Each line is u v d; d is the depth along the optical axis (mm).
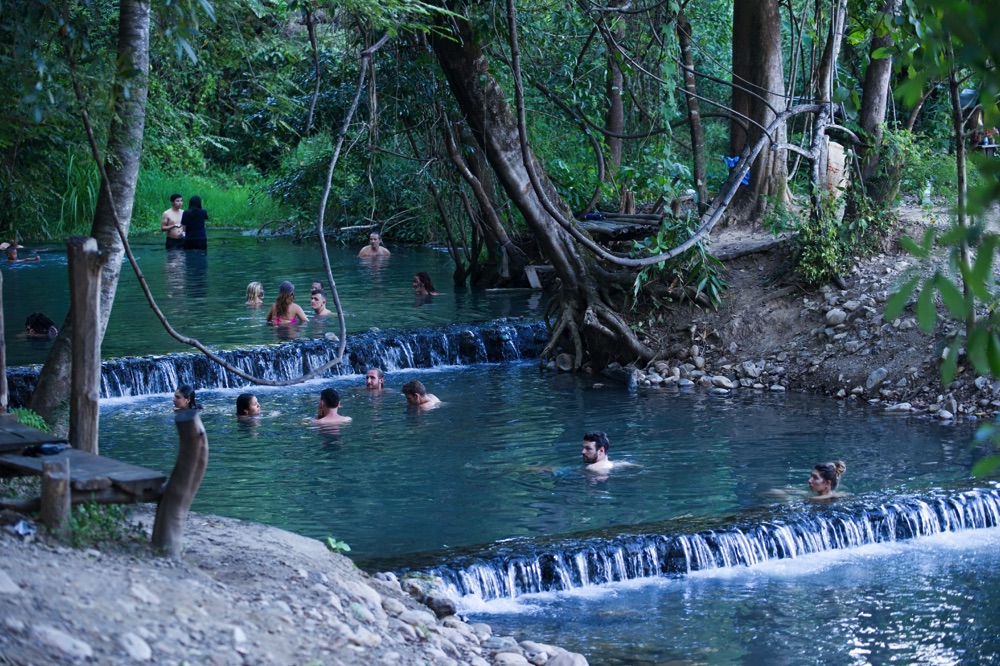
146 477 6629
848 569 9930
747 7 19922
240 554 7391
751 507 10992
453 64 17266
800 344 17219
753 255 18688
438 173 24516
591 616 8852
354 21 15547
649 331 18234
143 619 5430
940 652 8156
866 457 12875
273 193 30703
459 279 25172
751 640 8367
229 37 12742
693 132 19031
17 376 15266
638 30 21469
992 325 3521
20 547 5895
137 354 16828
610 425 14539
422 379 17578
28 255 29281
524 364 18984
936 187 18578
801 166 26438
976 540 10719
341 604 7008
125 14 10344
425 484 11867
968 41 3268
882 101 18234
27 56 9562
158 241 34531
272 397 16188
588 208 20906
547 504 11172
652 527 10266
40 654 4617
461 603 9008
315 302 20891
